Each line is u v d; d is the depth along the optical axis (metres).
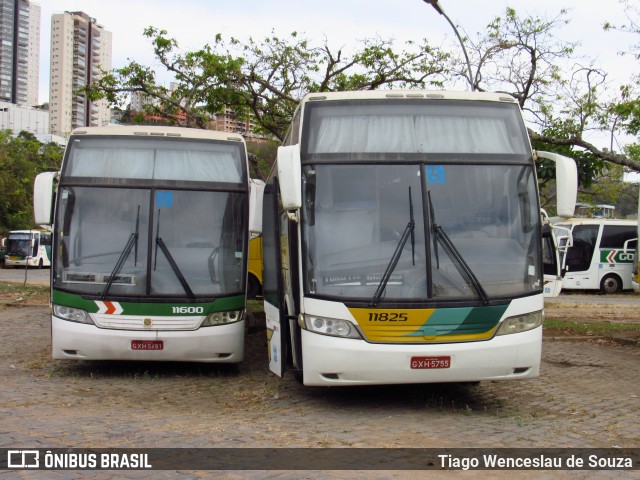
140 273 9.99
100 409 8.24
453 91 8.62
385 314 7.52
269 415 7.90
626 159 15.20
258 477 5.38
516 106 8.64
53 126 127.69
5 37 145.88
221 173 10.66
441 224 7.86
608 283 32.50
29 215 56.69
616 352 13.24
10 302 21.84
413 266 7.70
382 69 21.45
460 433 6.91
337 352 7.52
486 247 7.85
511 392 9.39
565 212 8.09
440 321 7.55
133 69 22.38
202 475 5.43
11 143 59.19
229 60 20.86
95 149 10.48
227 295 10.20
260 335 15.49
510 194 8.12
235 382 10.16
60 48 127.38
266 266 9.37
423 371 7.50
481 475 5.50
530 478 5.45
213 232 10.38
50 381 10.09
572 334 15.59
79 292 9.89
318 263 7.76
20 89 149.50
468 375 7.59
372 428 7.16
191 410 8.26
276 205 8.59
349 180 8.02
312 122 8.30
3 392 9.14
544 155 8.51
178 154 10.62
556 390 9.55
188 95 22.08
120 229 10.15
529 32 18.48
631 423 7.45
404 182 8.02
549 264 9.20
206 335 10.00
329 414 7.95
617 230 32.84
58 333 9.90
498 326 7.65
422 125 8.34
